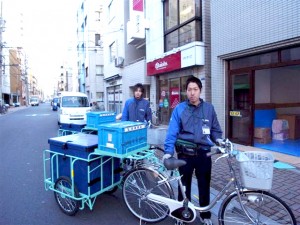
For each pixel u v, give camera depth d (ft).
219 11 24.45
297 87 25.41
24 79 214.48
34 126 48.34
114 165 12.39
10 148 27.30
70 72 197.36
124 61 53.01
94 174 11.30
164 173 10.59
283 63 19.74
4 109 92.84
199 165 9.90
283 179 14.69
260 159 7.90
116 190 14.29
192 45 27.76
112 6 61.93
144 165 10.87
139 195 10.91
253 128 23.09
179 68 30.73
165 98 37.42
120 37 55.11
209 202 10.27
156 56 37.09
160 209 10.59
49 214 11.84
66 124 20.02
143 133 11.73
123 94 53.93
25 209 12.39
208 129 9.64
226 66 25.20
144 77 42.14
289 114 25.35
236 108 24.62
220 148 8.82
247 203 8.75
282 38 18.48
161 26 36.27
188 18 30.35
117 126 10.53
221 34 24.32
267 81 24.06
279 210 9.35
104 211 12.04
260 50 20.81
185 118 9.73
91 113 16.72
